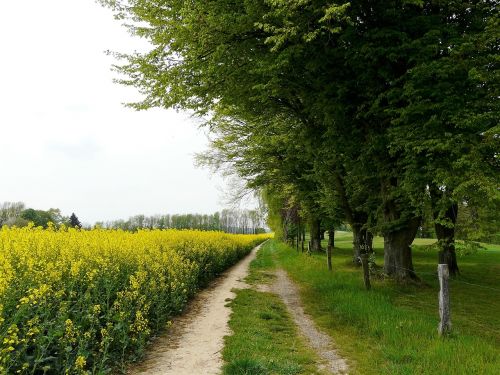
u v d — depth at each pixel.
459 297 13.09
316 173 16.86
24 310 5.25
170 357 7.01
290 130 17.78
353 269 20.02
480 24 11.90
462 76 10.85
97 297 7.22
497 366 5.98
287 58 11.23
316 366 6.75
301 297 13.59
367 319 9.39
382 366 6.65
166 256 11.74
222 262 20.25
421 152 11.12
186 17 11.40
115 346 6.77
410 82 10.73
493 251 35.75
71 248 9.33
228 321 9.71
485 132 9.29
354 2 11.42
